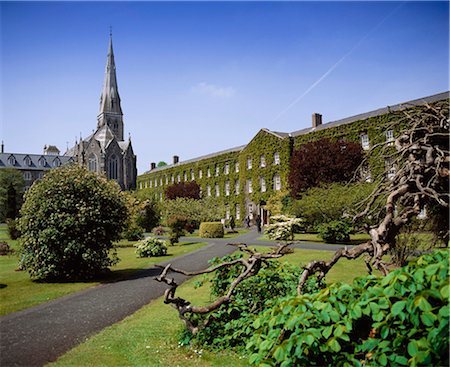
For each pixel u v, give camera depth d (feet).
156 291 28.14
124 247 68.59
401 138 18.35
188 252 54.75
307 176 81.05
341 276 28.48
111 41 289.53
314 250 46.44
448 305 7.25
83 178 36.17
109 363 13.96
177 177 188.44
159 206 110.63
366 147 88.89
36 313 22.35
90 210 34.55
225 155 152.15
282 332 9.45
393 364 7.72
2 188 132.26
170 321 19.44
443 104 18.35
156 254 51.85
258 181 126.11
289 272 17.42
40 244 33.65
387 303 8.21
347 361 8.55
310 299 9.57
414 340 7.41
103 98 287.48
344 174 78.43
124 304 24.44
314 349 8.57
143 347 15.56
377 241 13.89
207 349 14.87
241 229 112.88
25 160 235.20
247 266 15.80
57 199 34.24
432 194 14.82
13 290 30.17
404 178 16.20
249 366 12.67
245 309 15.76
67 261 34.24
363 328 9.23
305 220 63.10
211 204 120.06
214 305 14.85
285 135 124.16
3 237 88.48
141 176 233.35
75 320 20.62
